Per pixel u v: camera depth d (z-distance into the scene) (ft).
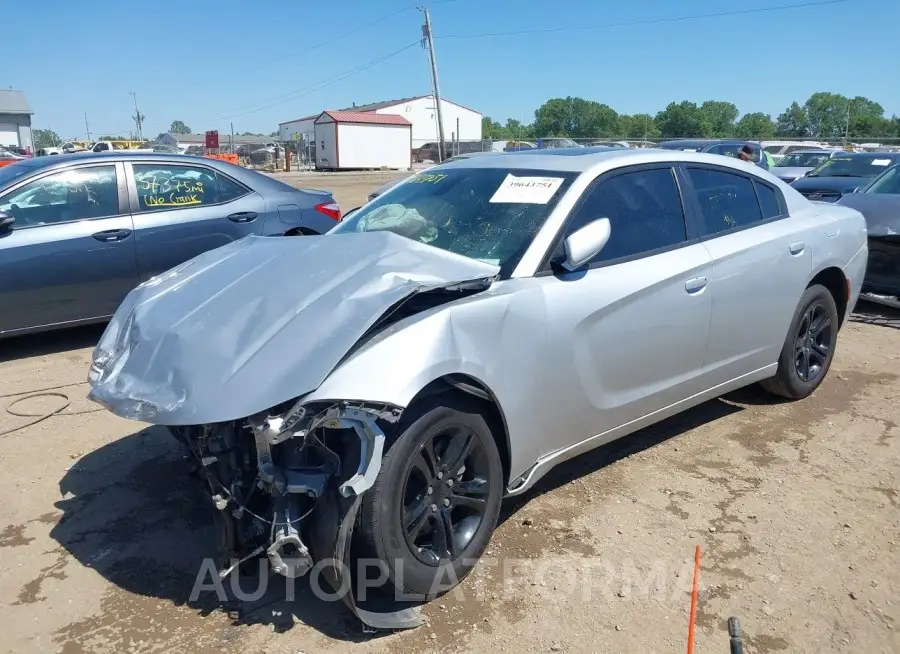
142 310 10.70
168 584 10.07
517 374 10.20
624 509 11.98
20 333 18.86
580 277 11.18
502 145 163.22
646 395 12.44
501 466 10.30
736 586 10.06
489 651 8.83
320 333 8.82
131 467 13.38
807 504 12.18
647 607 9.63
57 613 9.48
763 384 16.29
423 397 9.29
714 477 13.10
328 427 8.37
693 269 12.71
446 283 9.65
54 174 19.33
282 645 8.90
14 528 11.43
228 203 21.68
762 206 15.02
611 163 12.46
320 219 23.29
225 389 8.52
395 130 165.07
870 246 23.67
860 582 10.16
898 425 15.39
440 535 9.61
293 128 245.45
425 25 135.13
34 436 14.65
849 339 21.86
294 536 8.39
